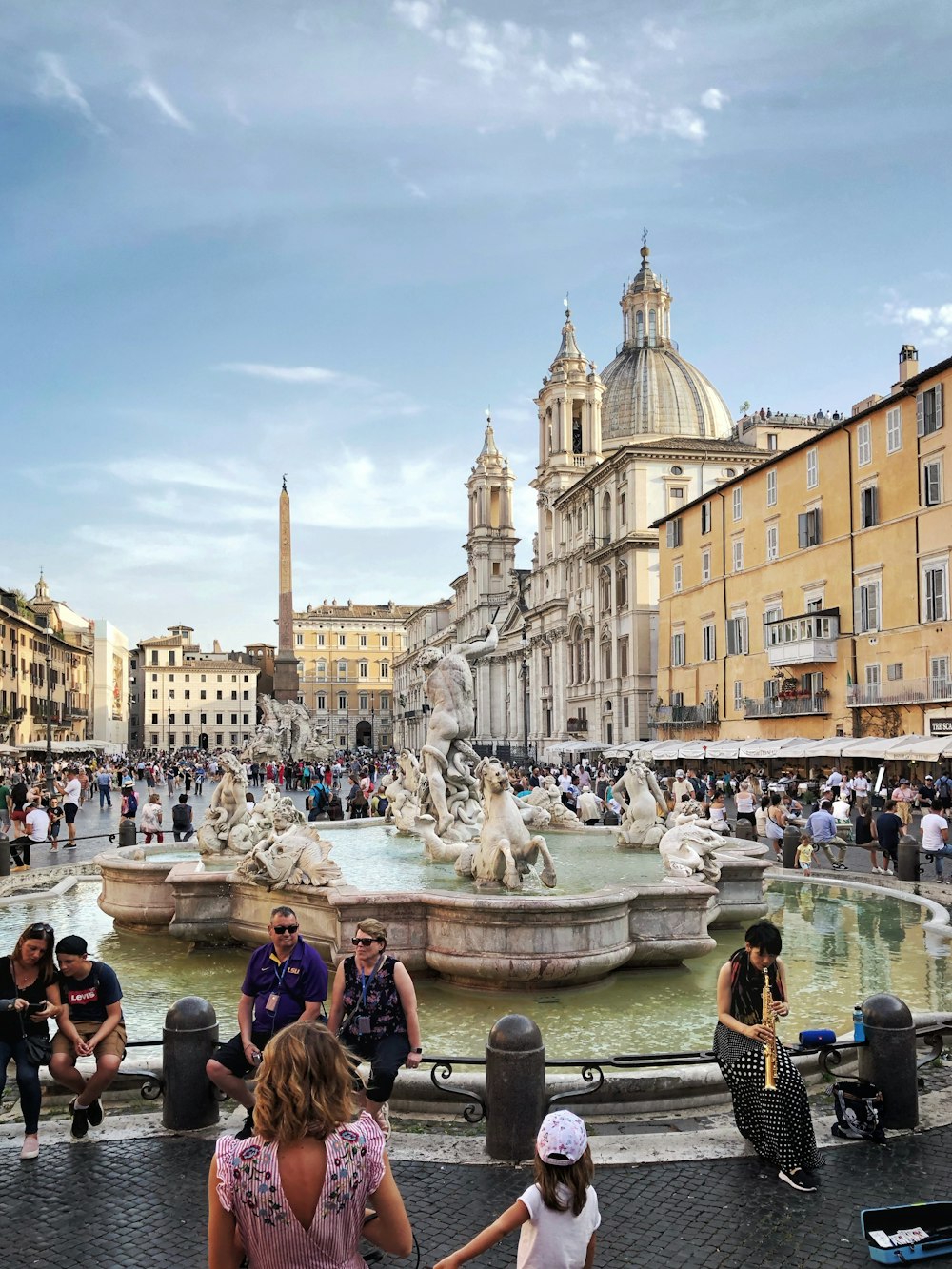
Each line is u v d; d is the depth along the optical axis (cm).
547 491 9750
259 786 6066
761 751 4738
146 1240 597
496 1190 657
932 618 4212
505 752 10912
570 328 9969
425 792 1817
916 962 1341
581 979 1148
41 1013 728
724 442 7869
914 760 3978
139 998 1189
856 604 4738
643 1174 679
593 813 2652
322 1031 383
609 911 1164
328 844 1304
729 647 5956
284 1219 357
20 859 2433
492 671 12381
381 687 18812
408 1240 380
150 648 17100
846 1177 675
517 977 1118
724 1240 593
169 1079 756
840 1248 585
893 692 4394
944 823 2167
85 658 12188
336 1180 361
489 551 13100
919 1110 786
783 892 1956
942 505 4141
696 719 6234
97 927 1641
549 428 9838
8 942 1545
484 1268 561
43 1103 827
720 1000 716
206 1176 682
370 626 18825
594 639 8256
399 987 711
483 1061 769
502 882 1317
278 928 710
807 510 5156
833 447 4934
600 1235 600
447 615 15775
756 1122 682
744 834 2838
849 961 1352
